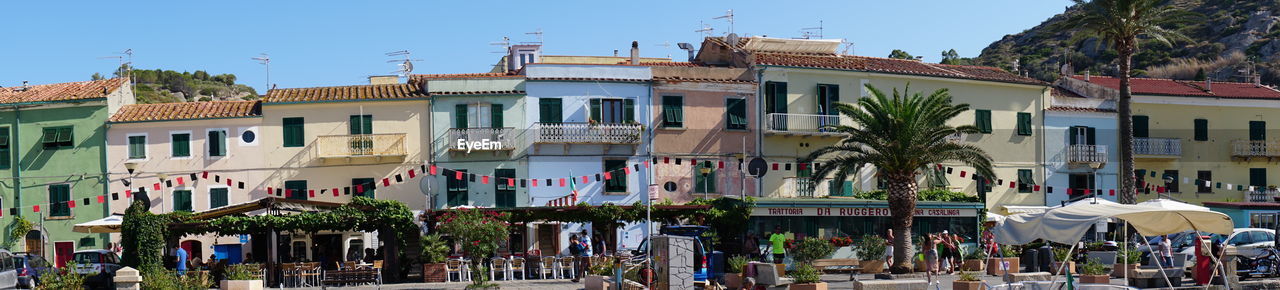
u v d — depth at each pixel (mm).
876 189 45844
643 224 42031
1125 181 43250
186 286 26875
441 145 41344
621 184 42406
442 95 41219
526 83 41938
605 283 27453
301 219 31562
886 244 34969
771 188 44188
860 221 37125
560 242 41344
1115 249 37125
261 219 31391
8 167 42094
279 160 41125
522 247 41312
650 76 43000
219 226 31375
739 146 43875
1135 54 97500
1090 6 43594
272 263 31531
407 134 41312
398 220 32062
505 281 32344
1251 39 92625
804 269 26344
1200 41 97500
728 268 33688
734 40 48562
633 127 42156
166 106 42938
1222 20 98938
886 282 26312
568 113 42188
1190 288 24844
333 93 42469
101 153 41625
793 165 44750
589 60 56219
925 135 33844
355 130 41281
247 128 41281
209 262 33562
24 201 41906
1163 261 32406
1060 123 49625
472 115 41625
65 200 41750
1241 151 52438
